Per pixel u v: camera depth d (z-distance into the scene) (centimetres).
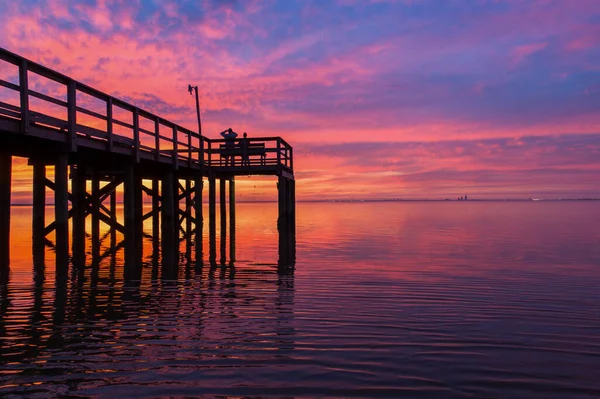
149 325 493
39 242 1050
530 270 877
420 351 417
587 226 2273
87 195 1262
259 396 325
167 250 1180
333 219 3259
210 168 1744
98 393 327
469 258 1059
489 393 332
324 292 670
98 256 1050
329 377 358
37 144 859
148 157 1201
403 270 877
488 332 474
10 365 377
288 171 1941
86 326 488
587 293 664
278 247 1292
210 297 633
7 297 620
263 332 470
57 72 799
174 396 324
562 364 387
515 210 5647
